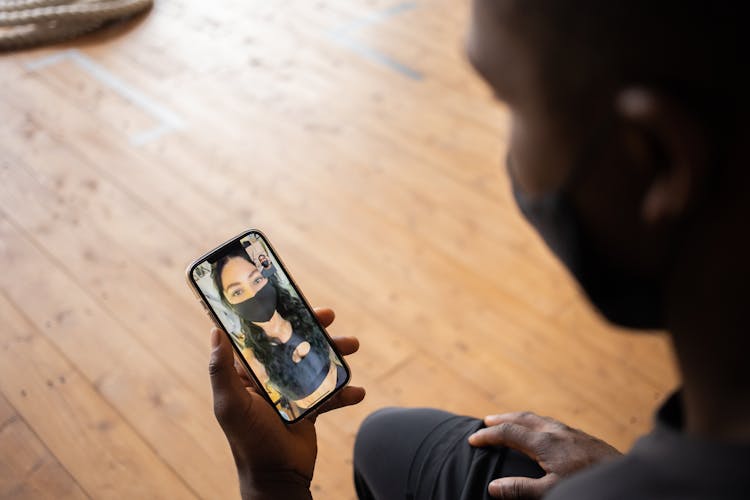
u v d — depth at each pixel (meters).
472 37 0.35
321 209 2.09
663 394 1.66
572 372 1.70
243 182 2.17
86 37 2.79
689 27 0.27
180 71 2.62
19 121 2.36
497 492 0.77
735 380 0.30
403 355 1.72
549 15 0.30
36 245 1.95
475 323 1.80
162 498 1.44
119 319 1.77
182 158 2.25
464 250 1.98
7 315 1.76
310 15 2.96
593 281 0.35
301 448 0.77
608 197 0.32
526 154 0.34
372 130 2.39
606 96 0.30
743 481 0.29
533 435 0.81
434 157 2.29
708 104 0.27
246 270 0.84
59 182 2.14
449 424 0.90
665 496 0.31
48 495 1.43
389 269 1.92
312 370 0.83
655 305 0.34
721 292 0.29
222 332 0.71
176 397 1.61
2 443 1.51
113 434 1.54
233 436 0.72
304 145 2.32
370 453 0.92
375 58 2.72
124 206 2.07
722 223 0.28
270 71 2.64
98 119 2.39
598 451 0.79
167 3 3.01
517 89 0.33
